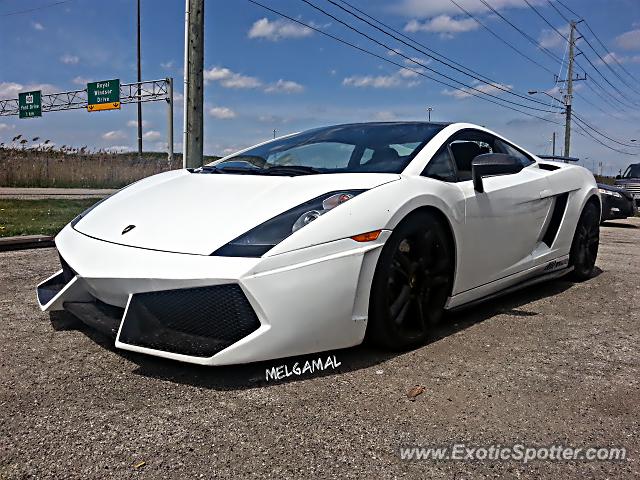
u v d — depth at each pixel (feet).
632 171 57.47
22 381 7.30
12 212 29.40
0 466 5.31
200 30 29.07
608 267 16.98
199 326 7.14
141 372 7.61
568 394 7.20
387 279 8.11
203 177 9.85
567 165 13.91
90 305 8.63
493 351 8.77
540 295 12.91
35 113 101.86
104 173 74.64
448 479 5.24
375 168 9.33
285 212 7.78
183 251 7.37
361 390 7.15
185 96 29.48
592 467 5.49
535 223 11.94
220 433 5.99
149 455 5.54
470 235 9.77
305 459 5.52
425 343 9.05
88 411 6.47
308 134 11.62
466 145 10.85
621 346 9.20
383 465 5.45
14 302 11.23
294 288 7.14
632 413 6.69
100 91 90.02
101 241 8.25
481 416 6.52
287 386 7.21
